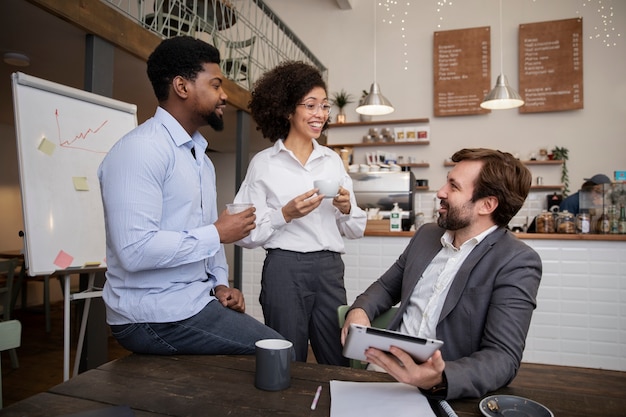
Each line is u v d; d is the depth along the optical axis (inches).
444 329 49.9
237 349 52.7
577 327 124.1
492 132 245.6
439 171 252.4
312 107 73.8
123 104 95.1
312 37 276.8
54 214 77.6
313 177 74.7
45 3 90.6
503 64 245.3
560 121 236.2
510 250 48.6
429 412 33.4
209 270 60.8
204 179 58.2
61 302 226.7
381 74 264.8
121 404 34.4
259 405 34.5
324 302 72.4
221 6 171.5
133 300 50.8
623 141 227.8
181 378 40.0
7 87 159.9
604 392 38.6
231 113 183.5
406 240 135.9
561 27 235.0
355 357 36.0
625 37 228.7
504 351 42.0
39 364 129.6
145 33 121.4
